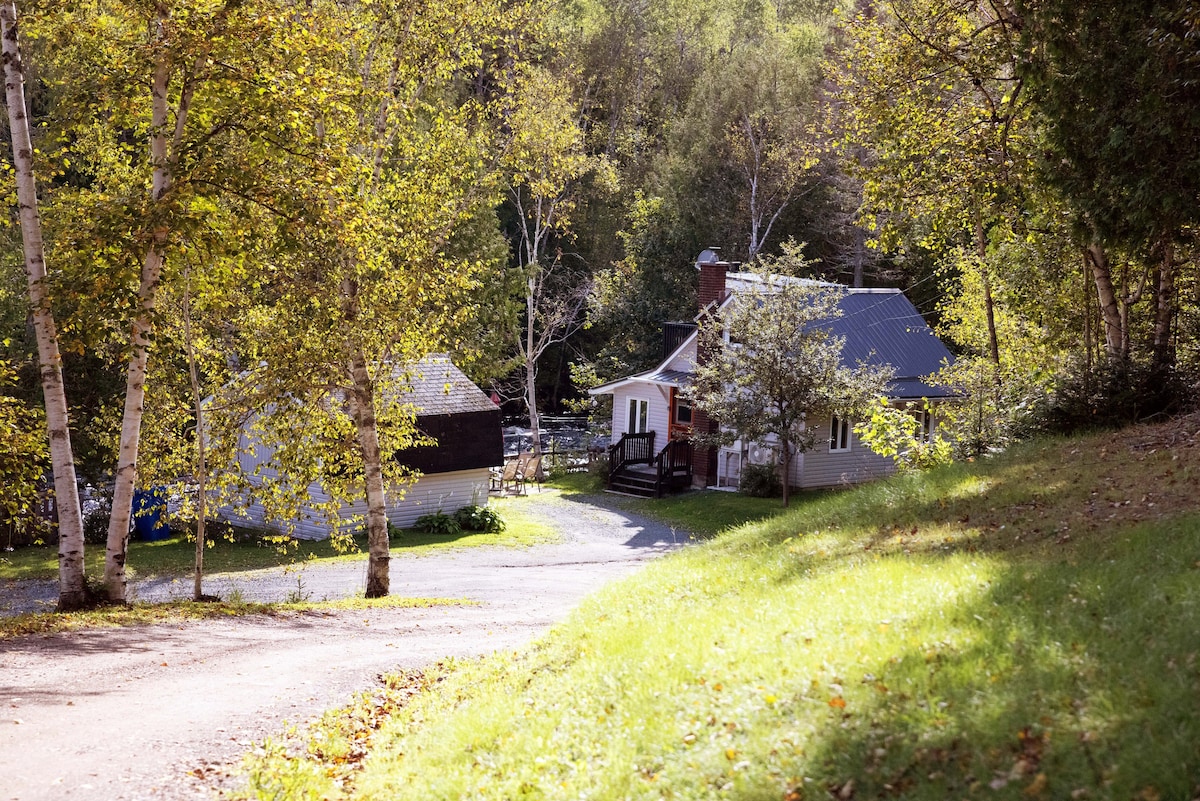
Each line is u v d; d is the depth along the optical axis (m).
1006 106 19.69
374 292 19.31
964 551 11.21
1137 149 15.21
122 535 16.53
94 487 34.44
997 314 29.62
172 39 14.50
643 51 69.25
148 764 7.94
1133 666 6.24
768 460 37.28
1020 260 23.86
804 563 12.73
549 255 65.81
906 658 7.14
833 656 7.61
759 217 54.12
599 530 33.69
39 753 8.13
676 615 11.01
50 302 15.02
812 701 6.82
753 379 32.59
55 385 15.88
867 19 21.75
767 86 54.47
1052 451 16.62
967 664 6.77
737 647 8.55
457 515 34.44
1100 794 4.88
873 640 7.76
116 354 19.44
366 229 16.52
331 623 16.50
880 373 32.56
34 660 11.88
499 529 33.69
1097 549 9.82
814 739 6.25
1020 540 11.24
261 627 15.53
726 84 56.06
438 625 16.50
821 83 54.09
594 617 12.44
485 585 23.89
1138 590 7.92
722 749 6.44
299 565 28.23
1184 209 15.17
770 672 7.62
